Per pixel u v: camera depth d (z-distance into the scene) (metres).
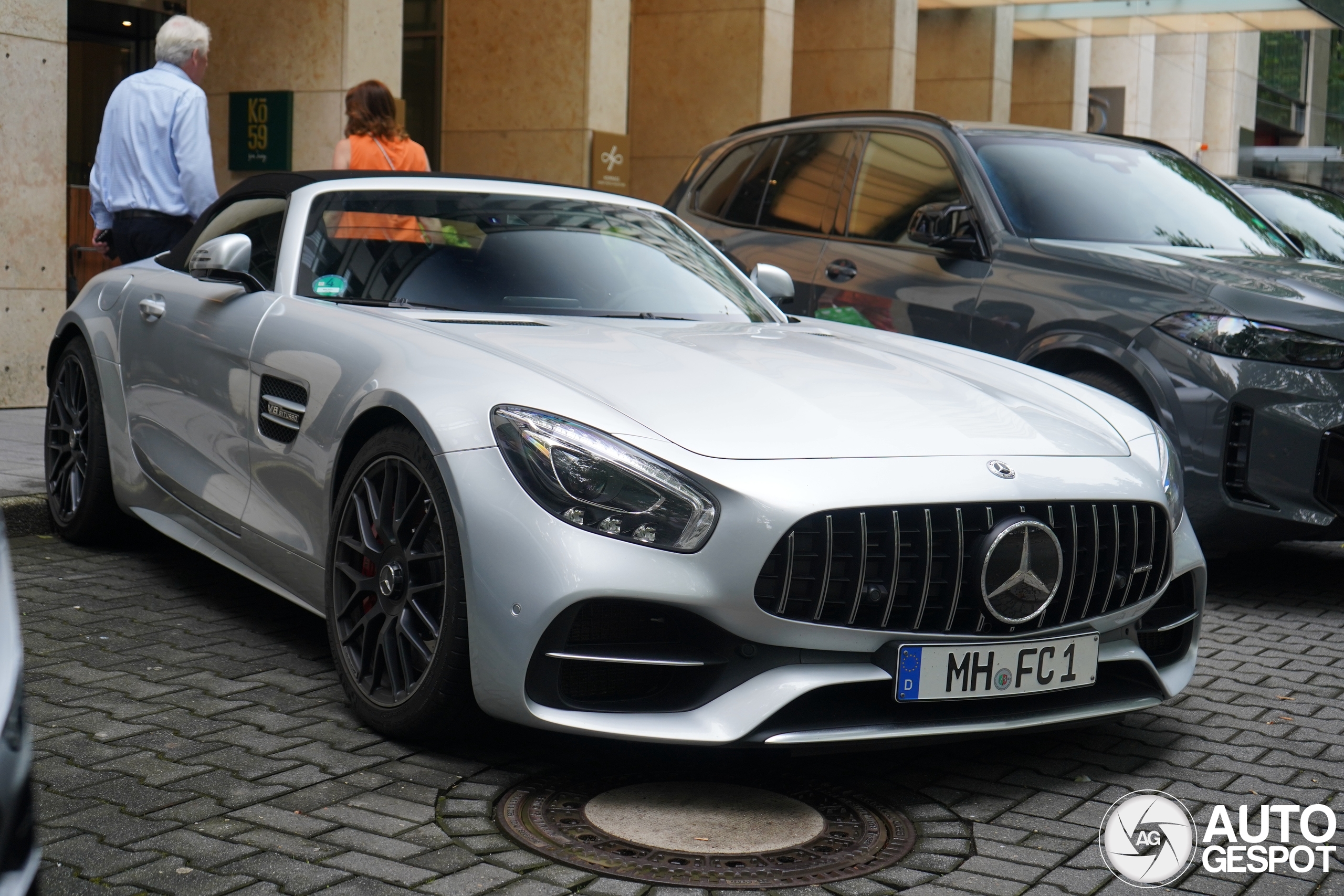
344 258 3.96
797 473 2.84
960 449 3.03
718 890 2.47
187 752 3.04
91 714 3.27
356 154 7.24
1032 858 2.67
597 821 2.76
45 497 5.30
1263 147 24.02
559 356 3.24
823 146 6.86
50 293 8.00
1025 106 22.02
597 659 2.81
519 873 2.50
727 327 3.91
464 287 3.90
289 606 4.36
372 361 3.34
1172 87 25.38
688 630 2.86
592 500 2.79
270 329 3.79
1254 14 18.30
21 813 1.66
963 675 2.92
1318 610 4.96
